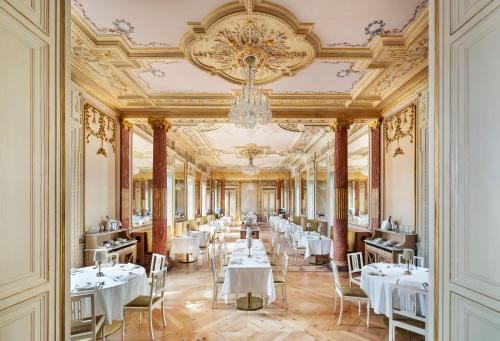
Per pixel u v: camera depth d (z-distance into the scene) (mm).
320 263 8789
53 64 1595
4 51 1300
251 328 4383
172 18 3787
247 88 5238
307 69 5285
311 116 7582
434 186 1646
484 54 1318
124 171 7520
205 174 19297
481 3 1336
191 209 15094
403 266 4918
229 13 3645
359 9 3598
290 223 13727
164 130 7637
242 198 23750
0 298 1242
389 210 7023
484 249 1291
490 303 1251
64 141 1652
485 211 1289
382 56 4652
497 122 1237
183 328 4391
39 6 1515
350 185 19312
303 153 14492
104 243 6277
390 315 3594
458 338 1446
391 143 6941
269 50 4488
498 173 1226
